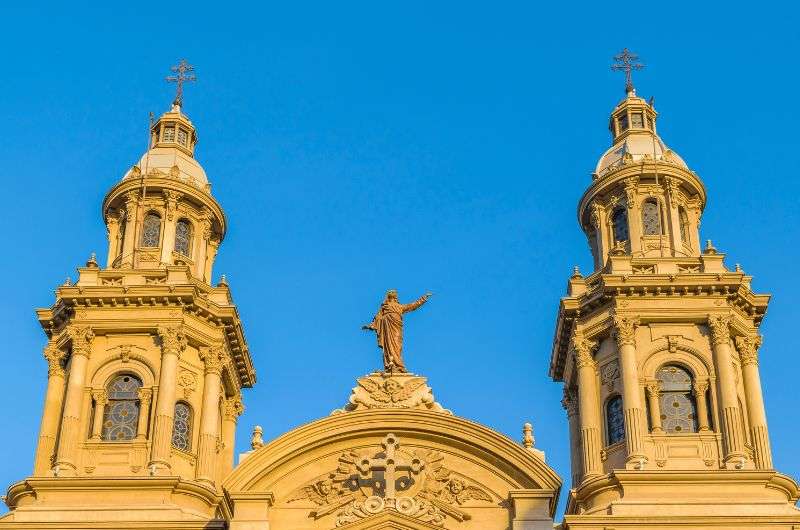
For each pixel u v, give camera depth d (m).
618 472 62.72
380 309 68.12
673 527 60.69
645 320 67.88
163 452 64.81
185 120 79.31
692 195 74.69
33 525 61.66
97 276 70.38
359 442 63.16
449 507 61.25
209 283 75.44
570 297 69.62
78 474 64.69
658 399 66.31
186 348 69.00
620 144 77.25
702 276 67.94
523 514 60.53
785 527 60.56
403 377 65.38
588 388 67.44
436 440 63.06
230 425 72.25
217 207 76.19
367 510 60.81
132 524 61.50
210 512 65.00
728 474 62.69
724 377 66.00
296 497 62.03
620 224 74.00
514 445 62.16
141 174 74.94
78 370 67.31
